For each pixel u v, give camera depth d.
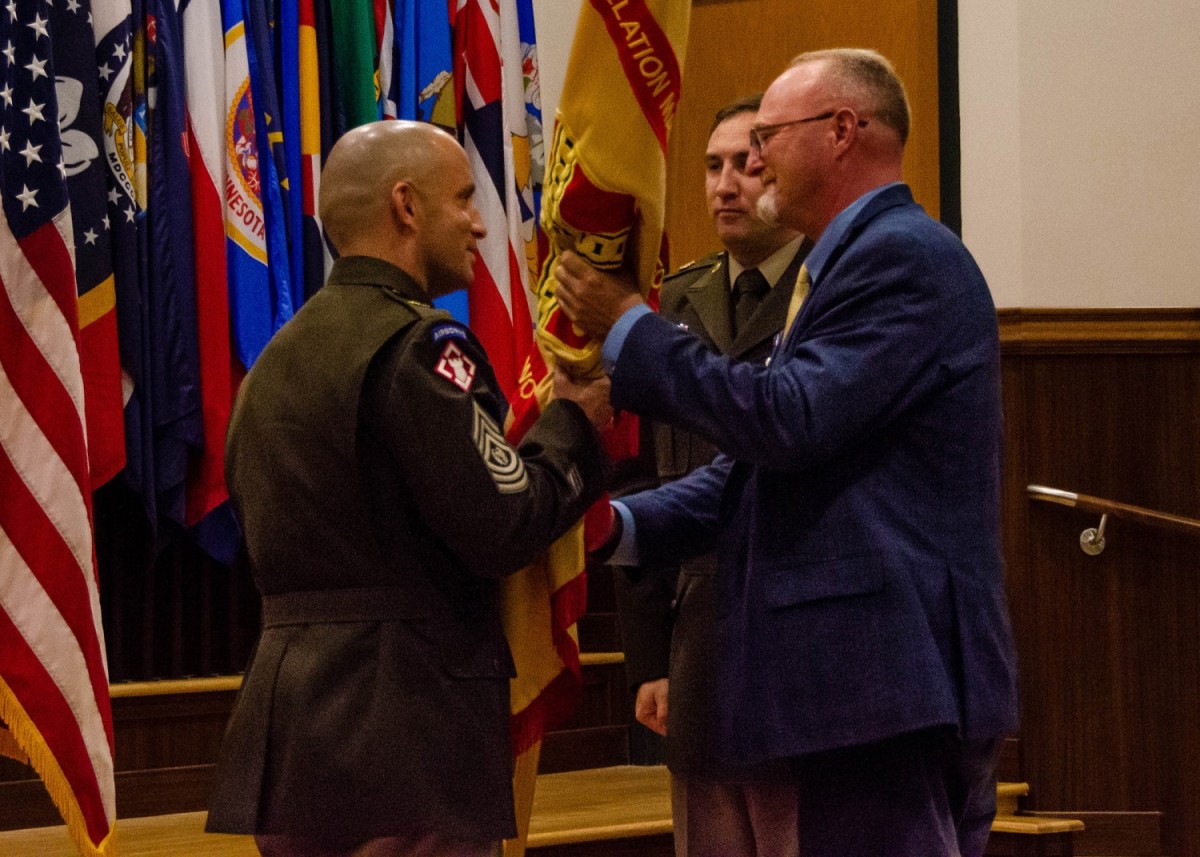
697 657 2.84
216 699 4.84
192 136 5.09
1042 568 5.03
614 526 2.74
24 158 4.23
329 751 2.29
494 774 2.35
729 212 3.07
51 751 3.95
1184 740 4.98
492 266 5.78
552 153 2.47
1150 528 5.03
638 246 2.45
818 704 2.28
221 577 5.32
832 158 2.49
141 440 4.89
